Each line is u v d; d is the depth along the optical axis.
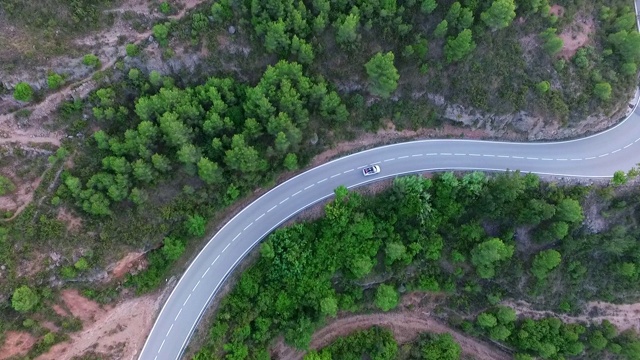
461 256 91.75
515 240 93.50
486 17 79.38
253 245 86.50
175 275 83.12
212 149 79.31
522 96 87.44
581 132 92.75
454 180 87.50
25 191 71.44
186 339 80.94
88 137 75.31
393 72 78.12
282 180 89.00
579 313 97.12
